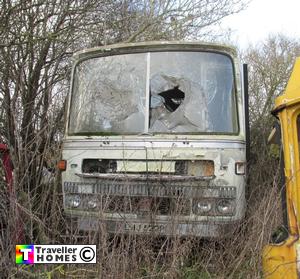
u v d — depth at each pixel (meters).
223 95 5.38
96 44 7.10
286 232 2.97
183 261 4.15
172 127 5.30
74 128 5.54
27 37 5.99
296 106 2.94
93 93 5.66
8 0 5.75
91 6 6.47
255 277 3.73
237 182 4.95
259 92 12.48
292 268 2.84
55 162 4.91
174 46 5.63
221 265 4.16
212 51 5.55
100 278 3.76
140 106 5.46
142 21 8.25
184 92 5.45
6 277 3.85
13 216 3.96
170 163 5.03
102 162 5.24
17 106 5.28
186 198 4.76
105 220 4.36
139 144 5.12
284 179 3.00
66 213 5.10
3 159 4.54
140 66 5.64
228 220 4.77
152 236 4.30
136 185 4.90
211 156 5.00
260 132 8.19
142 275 3.99
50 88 6.02
